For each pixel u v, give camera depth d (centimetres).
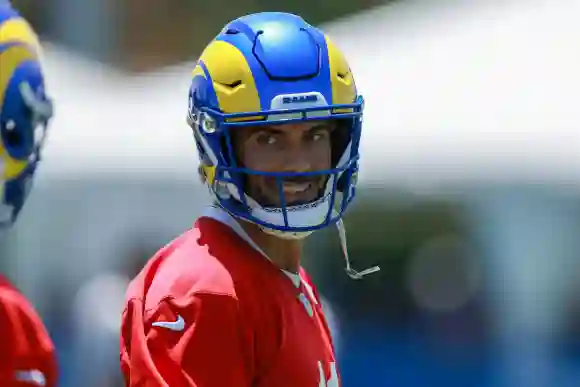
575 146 3059
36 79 964
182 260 971
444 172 3119
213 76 998
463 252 3303
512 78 3309
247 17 1038
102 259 3231
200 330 933
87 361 3011
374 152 3150
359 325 3375
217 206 1026
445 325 3334
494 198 3122
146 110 3397
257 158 977
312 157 984
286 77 978
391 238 3344
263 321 972
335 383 1047
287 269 1032
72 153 3225
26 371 977
